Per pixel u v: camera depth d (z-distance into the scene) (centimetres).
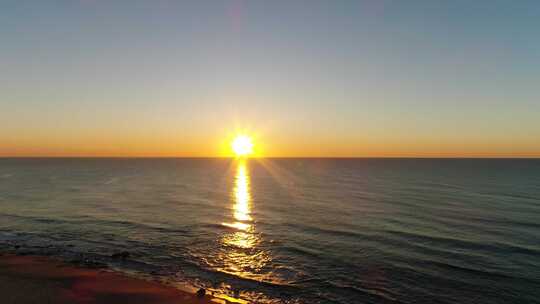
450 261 1848
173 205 3769
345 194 4778
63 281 1501
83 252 1986
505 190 5147
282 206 3709
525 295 1447
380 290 1491
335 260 1864
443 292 1473
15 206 3631
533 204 3762
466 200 4084
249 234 2427
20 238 2305
